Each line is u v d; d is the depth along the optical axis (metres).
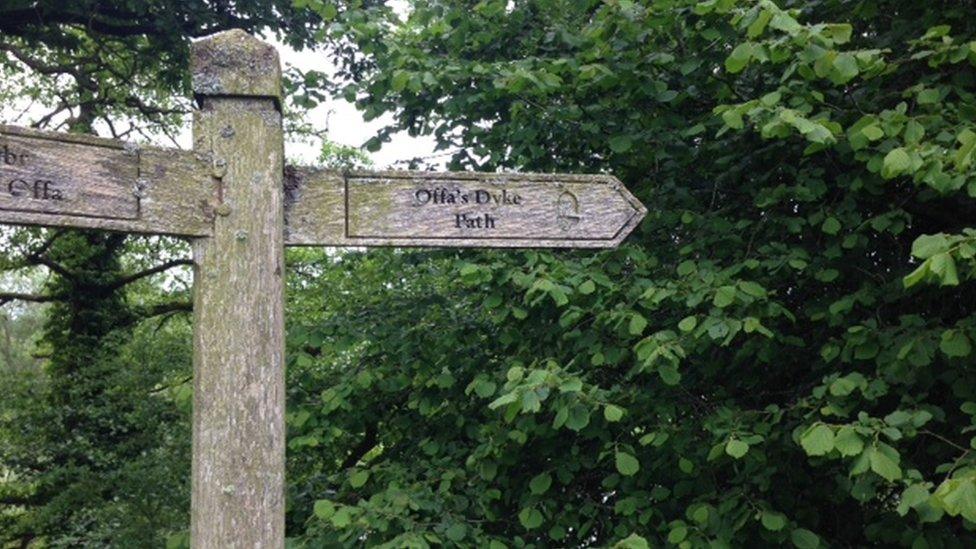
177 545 4.89
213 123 2.94
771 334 4.25
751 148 5.17
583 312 4.63
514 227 3.21
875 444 3.76
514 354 5.34
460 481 5.15
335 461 7.61
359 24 5.31
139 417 10.11
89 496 9.88
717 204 5.42
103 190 2.80
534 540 5.07
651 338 4.35
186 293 13.92
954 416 4.82
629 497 4.77
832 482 5.00
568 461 4.95
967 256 3.46
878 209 5.11
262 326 2.88
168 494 9.38
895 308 5.11
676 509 5.00
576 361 4.89
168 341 10.74
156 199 2.86
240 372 2.84
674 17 4.79
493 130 5.55
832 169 5.04
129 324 12.66
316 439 5.35
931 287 4.99
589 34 5.07
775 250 4.87
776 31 4.59
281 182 2.99
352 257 6.57
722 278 4.58
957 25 4.96
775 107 4.22
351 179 3.11
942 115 4.48
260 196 2.94
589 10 5.57
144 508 9.34
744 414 4.68
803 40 4.02
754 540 4.85
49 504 10.05
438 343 5.38
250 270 2.90
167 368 10.43
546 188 3.26
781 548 4.77
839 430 3.82
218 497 2.78
